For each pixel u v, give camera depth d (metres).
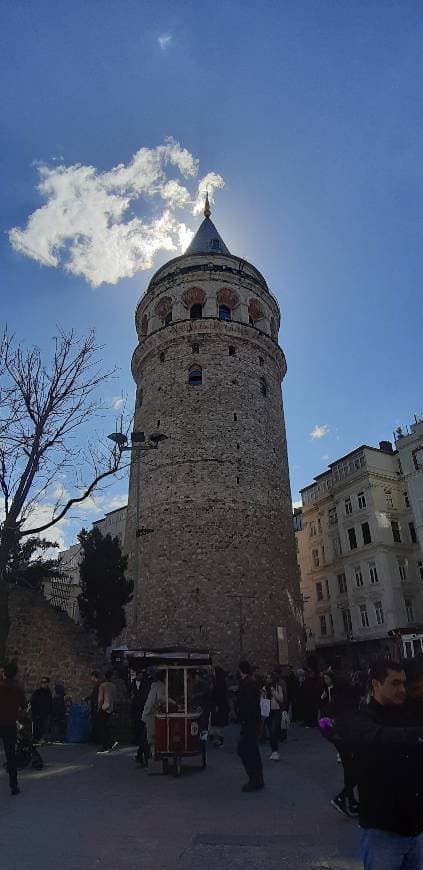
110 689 14.54
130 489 33.41
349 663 43.16
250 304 38.72
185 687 11.41
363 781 3.44
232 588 28.36
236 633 27.38
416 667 4.45
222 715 16.95
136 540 27.27
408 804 3.30
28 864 5.83
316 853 6.05
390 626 40.81
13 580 21.09
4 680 9.93
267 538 30.72
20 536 17.14
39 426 17.88
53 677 19.34
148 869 5.64
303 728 19.28
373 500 44.59
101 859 5.95
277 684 14.24
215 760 12.82
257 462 32.38
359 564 44.59
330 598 47.91
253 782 9.30
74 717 16.36
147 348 36.75
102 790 9.46
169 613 27.75
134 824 7.30
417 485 40.44
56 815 7.82
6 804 8.54
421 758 3.34
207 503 30.05
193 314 38.62
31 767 11.78
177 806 8.26
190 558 28.80
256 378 35.28
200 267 37.50
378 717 3.80
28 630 19.23
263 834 6.79
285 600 29.98
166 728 10.98
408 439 41.59
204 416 32.41
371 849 3.35
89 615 24.59
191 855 6.03
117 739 16.91
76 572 46.38
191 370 34.53
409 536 44.66
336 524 48.81
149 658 14.15
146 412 34.56
